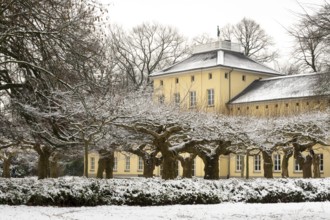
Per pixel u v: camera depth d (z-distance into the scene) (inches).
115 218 674.2
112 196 857.5
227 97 2477.9
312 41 544.4
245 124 1414.9
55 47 794.8
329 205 932.0
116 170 2773.1
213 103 2481.5
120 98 1043.3
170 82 2669.8
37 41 793.6
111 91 1027.9
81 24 790.5
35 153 1963.6
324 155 2121.1
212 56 2613.2
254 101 2346.2
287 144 1572.3
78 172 2368.4
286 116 1750.7
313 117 1596.9
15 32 757.9
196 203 912.9
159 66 3029.0
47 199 816.3
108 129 1056.8
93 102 942.4
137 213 743.7
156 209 807.7
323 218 709.3
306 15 528.4
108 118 1001.5
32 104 900.0
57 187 840.9
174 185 916.6
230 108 2327.8
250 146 1448.1
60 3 767.1
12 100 887.1
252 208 853.8
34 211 730.8
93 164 2807.6
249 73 2583.7
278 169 2276.1
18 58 825.5
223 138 1240.8
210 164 1251.8
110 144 1210.6
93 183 858.1
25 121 971.9
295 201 1020.5
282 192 1007.6
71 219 648.4
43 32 761.6
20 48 817.5
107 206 831.1
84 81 829.8
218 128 1230.9
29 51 820.6
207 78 2522.1
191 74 2586.1
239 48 2726.4
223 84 2477.9
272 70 2706.7
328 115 1571.1
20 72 865.5
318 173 1691.7
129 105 1100.5
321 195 1058.1
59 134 989.2
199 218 701.3
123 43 2637.8
